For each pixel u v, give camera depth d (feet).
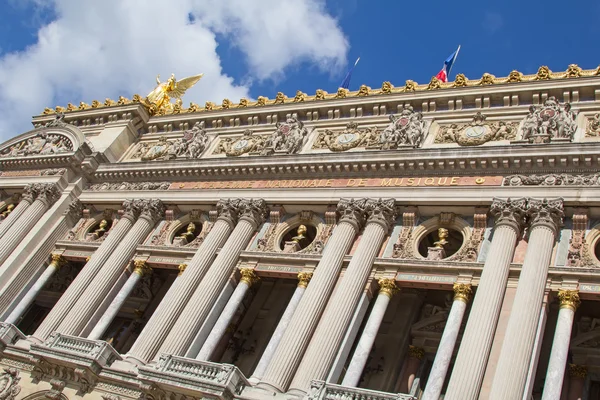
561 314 86.48
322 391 82.74
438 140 122.42
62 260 143.95
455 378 81.51
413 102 131.23
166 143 162.71
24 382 108.78
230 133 154.40
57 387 104.17
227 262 116.57
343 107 139.33
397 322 112.06
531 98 119.75
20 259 138.82
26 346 114.62
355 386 88.58
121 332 138.82
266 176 131.34
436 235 112.78
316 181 124.26
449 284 97.81
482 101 124.36
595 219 96.37
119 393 99.66
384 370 105.91
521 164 105.09
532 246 93.30
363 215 113.19
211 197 133.49
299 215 122.21
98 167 156.87
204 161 139.74
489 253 95.61
